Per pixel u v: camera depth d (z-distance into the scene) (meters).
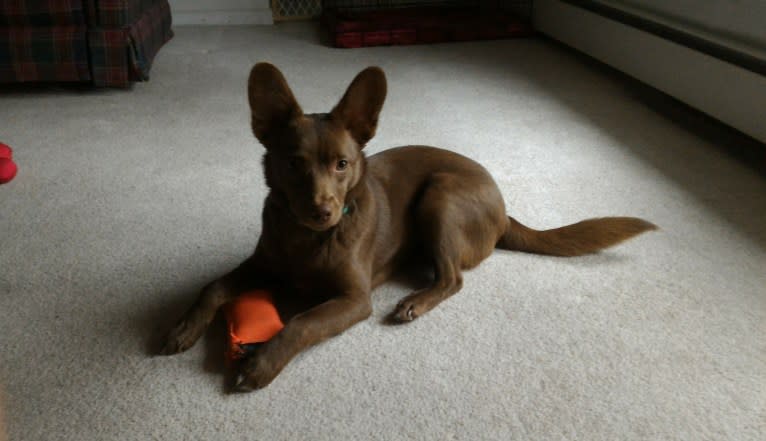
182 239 1.35
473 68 2.53
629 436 0.88
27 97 2.20
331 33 2.99
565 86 2.32
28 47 2.13
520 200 1.51
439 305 1.14
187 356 1.02
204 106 2.12
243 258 1.28
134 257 1.28
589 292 1.18
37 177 1.62
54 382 0.97
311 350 1.03
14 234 1.36
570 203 1.50
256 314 1.02
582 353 1.03
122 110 2.08
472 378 0.98
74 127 1.93
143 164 1.69
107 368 0.99
